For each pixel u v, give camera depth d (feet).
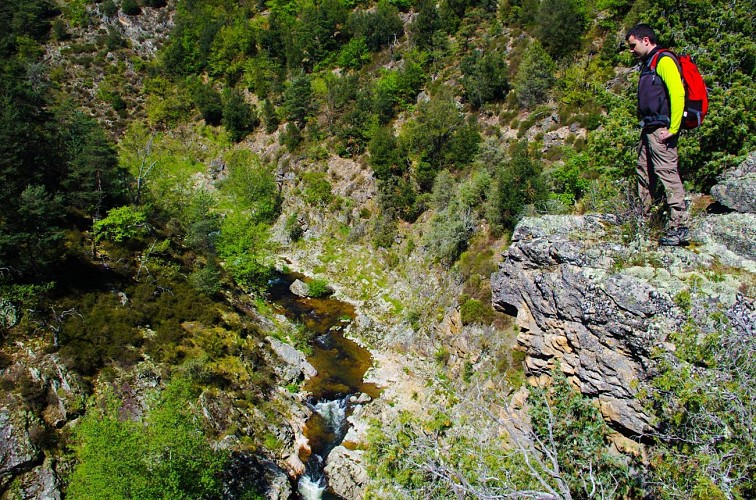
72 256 105.91
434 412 31.55
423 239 146.10
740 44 49.88
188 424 67.46
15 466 69.97
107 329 93.86
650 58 28.17
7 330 85.35
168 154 246.88
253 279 146.72
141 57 301.43
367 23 247.91
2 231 88.43
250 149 240.32
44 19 302.25
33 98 118.42
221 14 303.68
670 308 29.32
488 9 222.48
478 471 24.99
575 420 25.96
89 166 116.57
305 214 190.80
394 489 27.07
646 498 23.45
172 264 125.29
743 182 35.76
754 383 20.74
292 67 260.21
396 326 127.34
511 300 41.60
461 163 156.76
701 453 19.79
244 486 78.43
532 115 154.71
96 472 59.16
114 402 82.07
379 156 172.14
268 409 97.19
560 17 172.86
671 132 27.40
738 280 29.07
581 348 34.53
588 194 46.44
